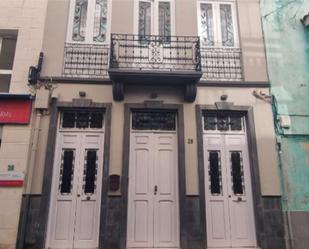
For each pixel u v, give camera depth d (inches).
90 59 288.5
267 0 311.1
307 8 309.7
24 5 293.9
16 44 287.7
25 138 260.2
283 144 274.7
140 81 274.1
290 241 254.2
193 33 297.3
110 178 256.5
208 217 261.6
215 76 292.5
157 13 308.2
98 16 303.1
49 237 249.1
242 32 301.6
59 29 289.6
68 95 274.1
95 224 254.5
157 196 263.6
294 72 293.1
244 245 257.0
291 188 265.6
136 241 253.0
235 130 284.2
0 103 265.1
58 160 265.9
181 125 273.1
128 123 271.1
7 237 239.5
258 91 285.3
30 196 248.8
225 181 270.8
